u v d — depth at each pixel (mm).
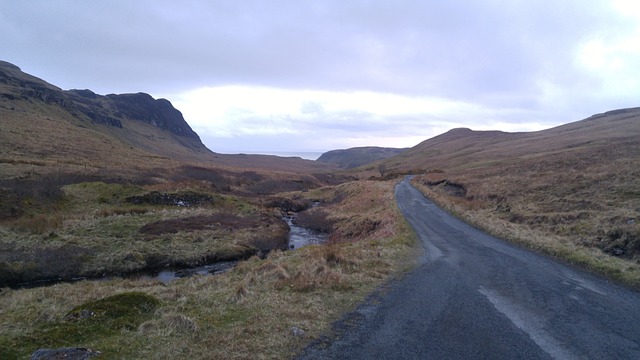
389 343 7316
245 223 35719
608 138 77625
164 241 27297
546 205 26516
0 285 18703
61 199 35531
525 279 12820
